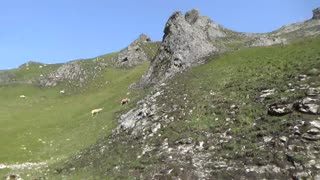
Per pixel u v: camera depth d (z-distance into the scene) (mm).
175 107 50125
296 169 32344
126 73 112000
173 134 43625
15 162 56000
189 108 48562
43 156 58156
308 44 58250
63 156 55188
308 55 52094
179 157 38781
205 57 72062
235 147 37281
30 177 45750
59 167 47625
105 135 56469
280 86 45406
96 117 70688
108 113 69562
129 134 49688
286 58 53969
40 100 102000
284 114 39656
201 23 117500
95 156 47188
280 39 98375
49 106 94125
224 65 60750
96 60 122500
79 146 57594
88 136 61000
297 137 35531
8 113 87750
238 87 49688
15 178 45906
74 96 102875
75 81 111688
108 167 41625
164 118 48375
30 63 138250
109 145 49219
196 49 77750
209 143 39656
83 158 48250
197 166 36219
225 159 36219
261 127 38812
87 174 41656
